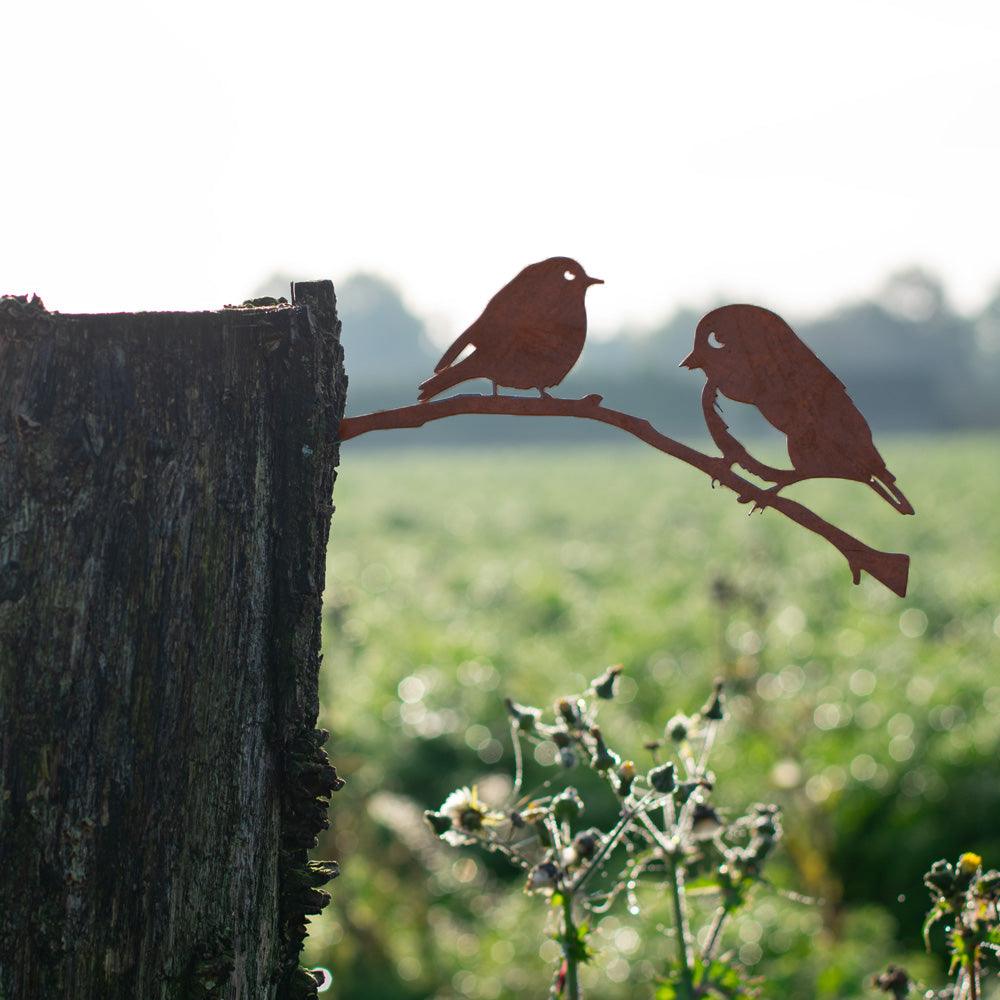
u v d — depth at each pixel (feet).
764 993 14.66
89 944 4.48
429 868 19.52
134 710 4.54
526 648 39.96
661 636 39.17
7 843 4.42
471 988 16.40
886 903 19.48
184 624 4.60
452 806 5.79
